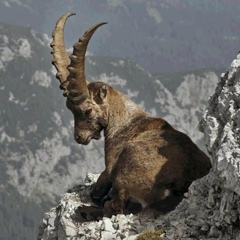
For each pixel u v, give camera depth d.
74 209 44.22
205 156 42.84
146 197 41.41
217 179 37.19
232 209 34.88
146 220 40.22
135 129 44.75
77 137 45.66
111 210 42.25
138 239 37.88
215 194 37.31
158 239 37.41
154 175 41.44
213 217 36.66
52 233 46.41
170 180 41.25
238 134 36.75
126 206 42.31
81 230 42.16
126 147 43.03
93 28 43.41
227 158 34.56
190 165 41.72
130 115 45.59
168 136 43.06
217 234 36.19
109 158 44.72
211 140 39.59
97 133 45.78
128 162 42.25
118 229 40.03
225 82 41.03
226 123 38.78
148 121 44.91
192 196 38.88
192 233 37.09
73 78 44.19
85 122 45.34
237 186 33.34
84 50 43.97
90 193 45.94
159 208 40.88
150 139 43.28
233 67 40.62
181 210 39.25
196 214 38.00
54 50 46.09
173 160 41.66
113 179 43.50
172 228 37.88
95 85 45.59
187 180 41.38
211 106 41.31
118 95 45.97
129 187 41.81
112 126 45.47
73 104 45.09
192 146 42.72
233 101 39.12
